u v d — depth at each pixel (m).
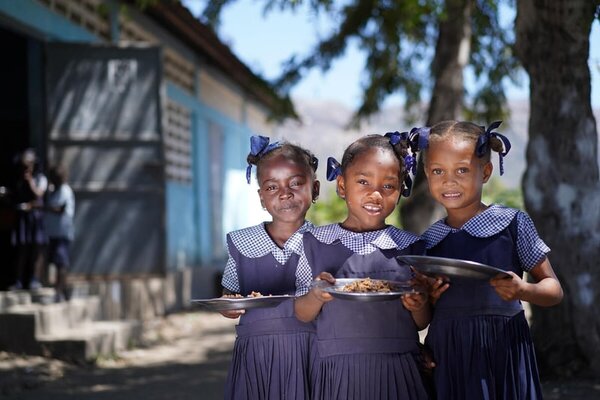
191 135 15.38
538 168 6.44
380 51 12.23
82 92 10.16
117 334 9.01
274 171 3.71
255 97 19.00
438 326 3.32
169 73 13.87
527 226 3.31
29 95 10.36
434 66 10.51
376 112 13.19
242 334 3.75
